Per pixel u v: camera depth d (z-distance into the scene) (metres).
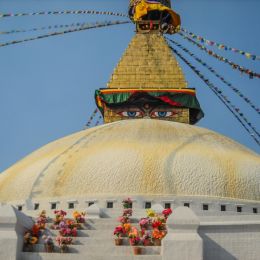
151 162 34.94
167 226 23.89
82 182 34.50
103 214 31.27
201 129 42.06
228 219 26.62
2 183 37.88
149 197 33.28
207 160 35.50
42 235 25.72
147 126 40.31
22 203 34.72
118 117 45.66
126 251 24.47
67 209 33.69
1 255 23.61
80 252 24.58
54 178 35.41
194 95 45.75
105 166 34.94
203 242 24.09
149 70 47.25
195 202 33.25
